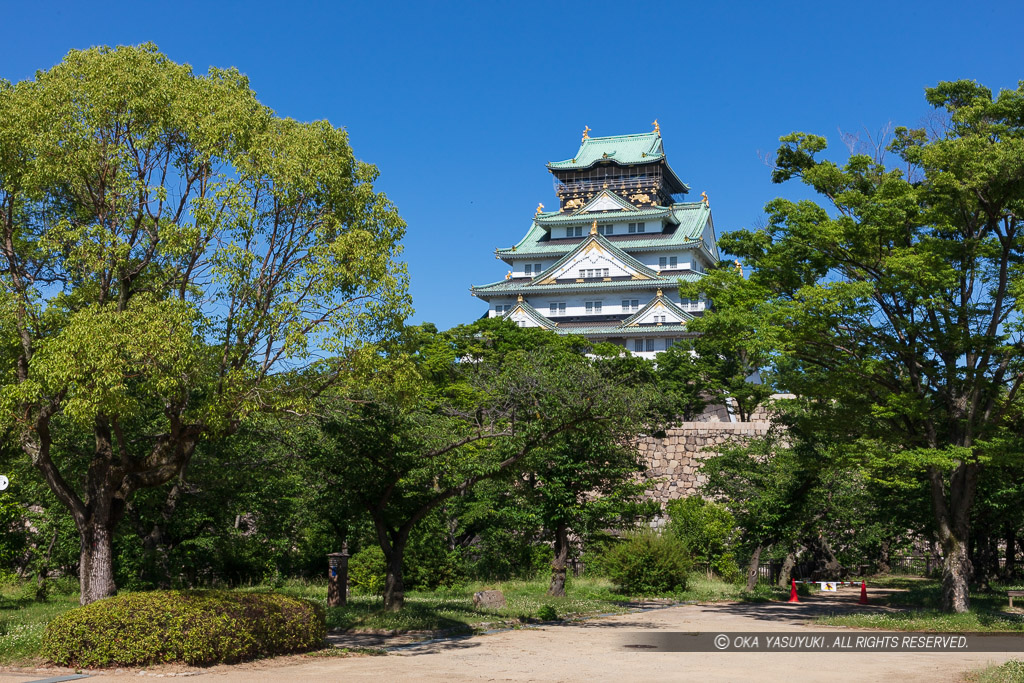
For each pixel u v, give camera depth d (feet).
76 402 43.73
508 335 165.27
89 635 42.60
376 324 51.08
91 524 51.67
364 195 52.60
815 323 70.08
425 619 64.18
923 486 89.76
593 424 73.15
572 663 47.24
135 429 69.97
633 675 42.50
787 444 116.78
